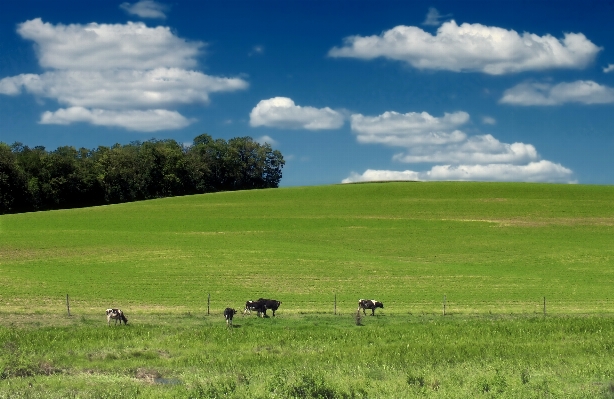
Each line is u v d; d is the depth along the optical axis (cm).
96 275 5128
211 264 5669
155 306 3994
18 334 2742
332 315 3672
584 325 3125
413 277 5231
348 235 7519
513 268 5759
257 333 2861
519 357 2370
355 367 2156
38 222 8488
